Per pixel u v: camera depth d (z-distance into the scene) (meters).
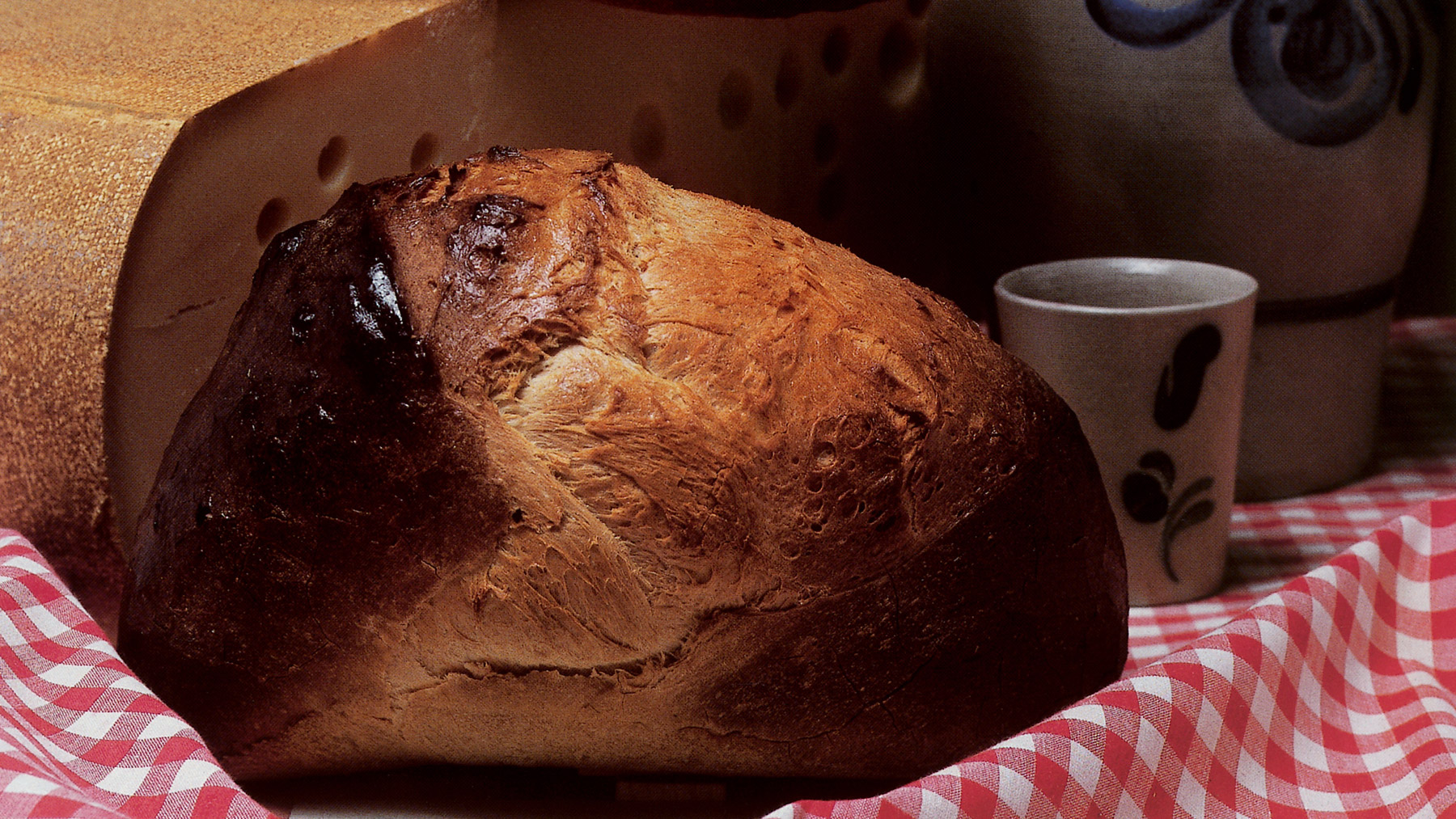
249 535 0.65
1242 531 0.87
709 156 0.90
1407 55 0.83
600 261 0.65
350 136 0.76
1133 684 0.65
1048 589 0.67
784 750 0.67
